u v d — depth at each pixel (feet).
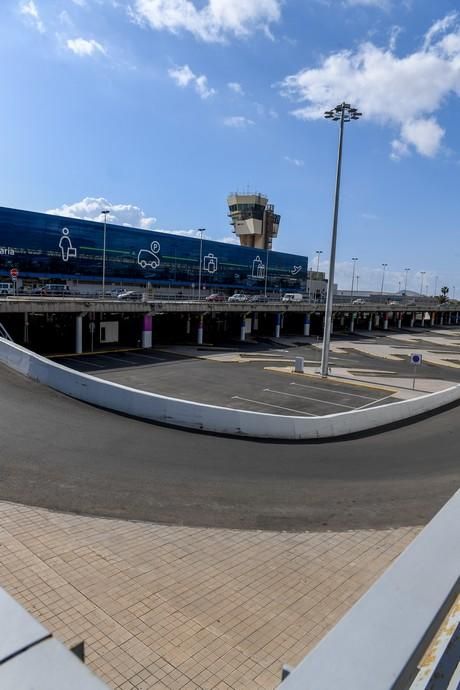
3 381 57.67
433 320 305.12
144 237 238.89
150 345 126.82
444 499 32.45
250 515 28.76
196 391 75.31
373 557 24.29
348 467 38.50
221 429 46.39
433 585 6.41
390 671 4.88
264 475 35.60
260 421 46.09
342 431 49.32
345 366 109.19
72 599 19.20
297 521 28.27
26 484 31.17
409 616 5.78
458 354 142.51
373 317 245.45
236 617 18.60
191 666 15.72
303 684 4.74
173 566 22.38
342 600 20.21
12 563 21.75
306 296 308.81
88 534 25.11
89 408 50.96
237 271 296.51
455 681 5.22
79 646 8.36
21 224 190.08
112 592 19.85
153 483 32.73
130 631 17.39
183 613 18.67
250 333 182.09
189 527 26.76
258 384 82.02
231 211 371.35
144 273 240.32
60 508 28.09
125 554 23.22
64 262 205.46
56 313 110.32
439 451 43.96
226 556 23.68
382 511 30.19
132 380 83.35
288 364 107.24
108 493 30.66
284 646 16.94
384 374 98.02
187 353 120.47
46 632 5.49
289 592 20.66
